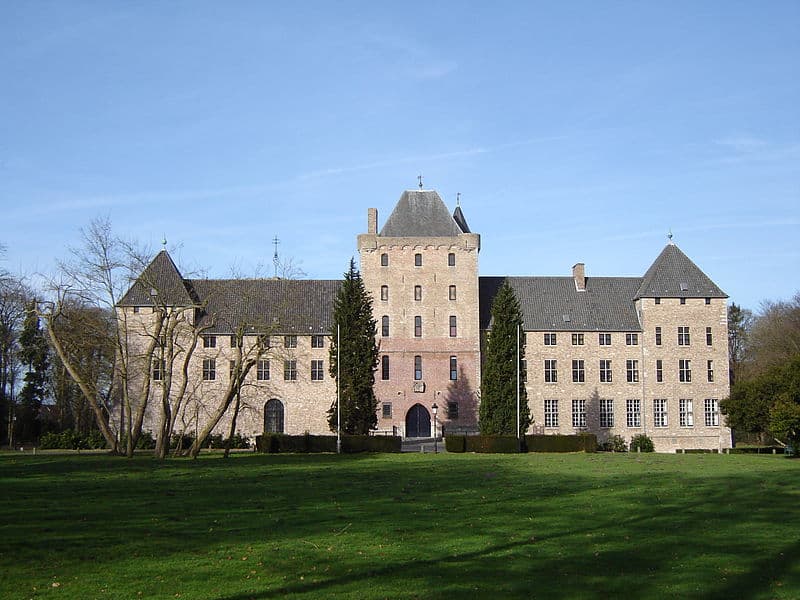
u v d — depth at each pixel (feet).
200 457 199.72
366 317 260.83
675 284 313.53
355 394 253.65
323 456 208.33
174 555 65.92
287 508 93.35
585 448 238.68
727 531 78.23
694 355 309.63
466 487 119.03
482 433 255.70
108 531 76.69
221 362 297.53
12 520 83.15
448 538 73.92
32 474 140.46
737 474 144.05
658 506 96.73
